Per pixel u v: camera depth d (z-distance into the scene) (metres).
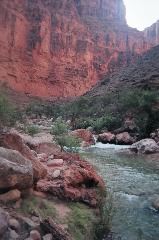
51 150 14.48
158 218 9.15
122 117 46.25
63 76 157.88
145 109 39.72
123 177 15.38
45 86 147.75
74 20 176.00
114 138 36.25
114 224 8.48
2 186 6.00
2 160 6.02
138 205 10.41
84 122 49.81
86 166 10.34
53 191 7.72
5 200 6.00
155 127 38.16
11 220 5.45
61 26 166.50
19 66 138.62
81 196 8.05
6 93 15.91
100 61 181.25
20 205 6.22
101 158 22.84
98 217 7.70
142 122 38.75
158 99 41.50
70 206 7.43
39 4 160.12
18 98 117.50
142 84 74.25
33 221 5.86
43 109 85.31
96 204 8.20
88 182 9.13
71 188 8.12
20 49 142.75
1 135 7.62
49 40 157.62
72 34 169.62
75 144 17.97
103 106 63.34
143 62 111.56
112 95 67.56
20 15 146.75
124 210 9.73
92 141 34.75
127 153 26.52
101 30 192.88
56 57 159.00
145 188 13.09
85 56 172.12
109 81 106.56
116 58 191.00
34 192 7.38
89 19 196.50
